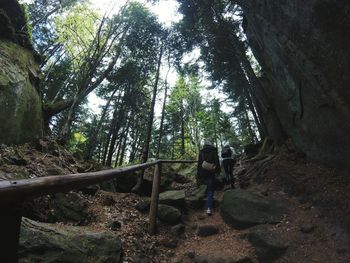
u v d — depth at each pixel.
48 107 12.15
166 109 30.58
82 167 9.59
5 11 11.15
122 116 21.28
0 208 1.16
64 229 4.79
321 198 6.73
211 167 7.87
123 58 19.58
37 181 1.45
